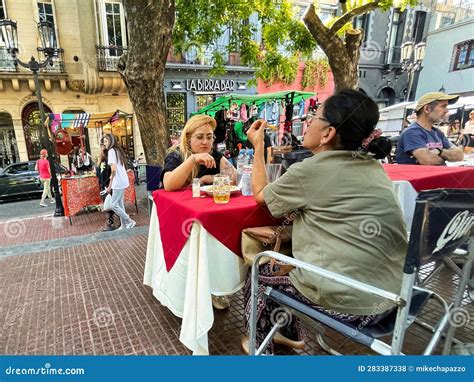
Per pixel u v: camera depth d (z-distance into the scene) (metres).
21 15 10.33
